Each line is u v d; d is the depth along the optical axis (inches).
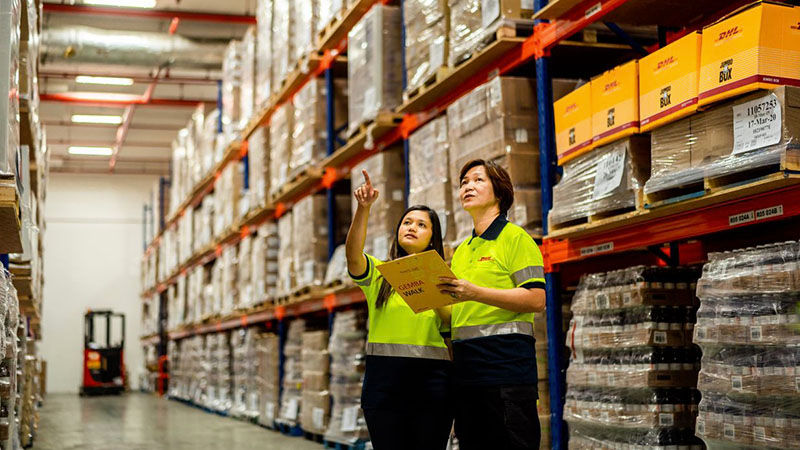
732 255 137.1
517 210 196.5
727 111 136.6
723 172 134.6
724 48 134.6
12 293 147.3
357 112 285.7
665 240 160.1
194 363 620.7
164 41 565.3
